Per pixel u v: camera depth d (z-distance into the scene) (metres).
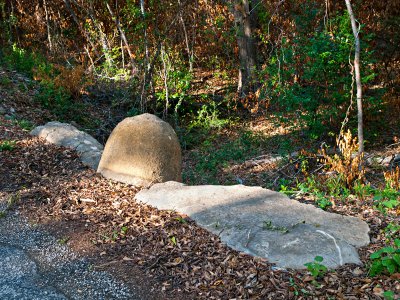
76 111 12.84
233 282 4.29
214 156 11.71
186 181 9.85
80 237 5.22
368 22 13.27
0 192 6.36
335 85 11.04
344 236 4.78
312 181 7.00
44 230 5.42
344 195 6.36
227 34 16.72
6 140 8.21
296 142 11.77
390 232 4.95
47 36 20.19
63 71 13.81
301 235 4.73
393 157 9.48
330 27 11.44
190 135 13.76
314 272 4.22
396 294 3.97
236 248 4.73
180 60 16.83
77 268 4.67
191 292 4.23
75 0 18.16
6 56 14.87
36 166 7.30
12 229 5.46
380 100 11.10
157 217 5.48
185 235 5.07
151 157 6.52
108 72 15.36
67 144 8.16
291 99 11.12
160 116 14.54
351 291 4.06
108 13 17.77
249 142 12.70
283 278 4.27
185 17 18.20
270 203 5.48
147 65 14.20
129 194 6.21
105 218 5.60
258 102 14.55
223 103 16.09
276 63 12.59
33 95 12.49
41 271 4.64
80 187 6.49
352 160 7.80
